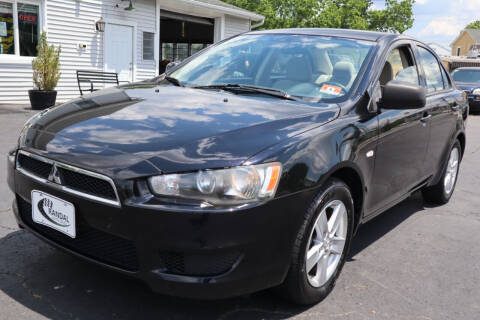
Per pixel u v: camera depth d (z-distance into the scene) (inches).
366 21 1631.4
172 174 81.8
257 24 706.2
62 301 97.9
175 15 617.6
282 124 99.0
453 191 220.1
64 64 485.4
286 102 115.3
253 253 84.8
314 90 122.0
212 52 151.8
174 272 83.7
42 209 94.6
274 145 90.4
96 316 93.6
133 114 102.4
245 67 137.1
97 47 513.7
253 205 83.4
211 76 137.7
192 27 828.6
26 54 451.8
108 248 88.4
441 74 181.6
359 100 117.4
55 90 444.5
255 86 127.6
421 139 146.6
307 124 102.2
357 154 107.7
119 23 530.6
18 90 446.9
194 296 83.4
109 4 516.4
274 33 151.3
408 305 109.0
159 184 81.6
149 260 83.1
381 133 119.2
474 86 682.8
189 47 949.2
